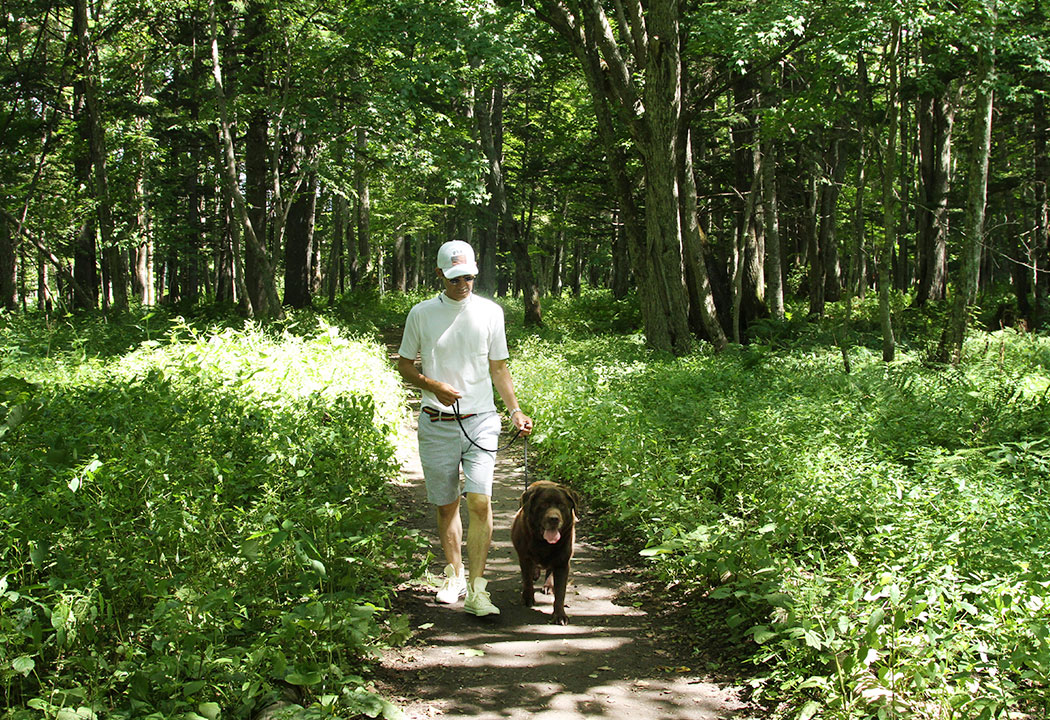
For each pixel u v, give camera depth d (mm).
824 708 3496
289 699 3543
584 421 9094
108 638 3723
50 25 23812
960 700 3143
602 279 68938
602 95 16500
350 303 32656
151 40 20453
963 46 14180
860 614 3891
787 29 13531
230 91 19438
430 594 5344
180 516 4164
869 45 13758
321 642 3736
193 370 9070
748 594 4363
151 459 5039
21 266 31875
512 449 10523
